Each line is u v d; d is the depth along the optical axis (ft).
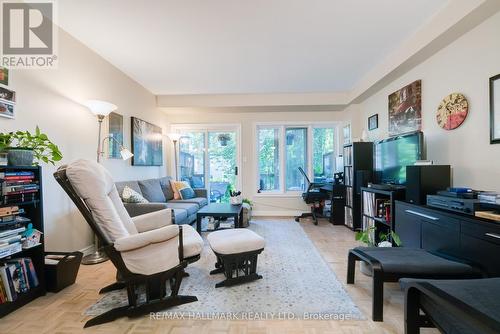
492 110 6.55
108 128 10.66
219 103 15.78
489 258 5.03
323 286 6.82
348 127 16.15
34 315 5.50
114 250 5.15
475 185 7.12
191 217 12.17
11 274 5.67
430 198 7.14
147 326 5.14
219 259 7.63
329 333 4.92
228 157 17.95
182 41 9.15
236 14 7.52
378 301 5.30
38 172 6.30
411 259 5.64
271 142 17.80
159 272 5.63
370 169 12.89
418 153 8.52
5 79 6.52
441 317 3.56
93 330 5.00
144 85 13.98
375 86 12.19
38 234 6.18
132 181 11.55
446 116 8.15
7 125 6.59
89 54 9.63
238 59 10.71
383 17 7.73
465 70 7.43
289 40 9.12
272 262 8.59
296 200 17.37
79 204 5.23
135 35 8.71
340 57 10.57
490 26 6.61
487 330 2.66
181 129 17.92
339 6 7.18
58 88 8.20
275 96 15.67
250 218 15.52
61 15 7.53
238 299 6.18
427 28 8.03
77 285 6.91
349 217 13.52
